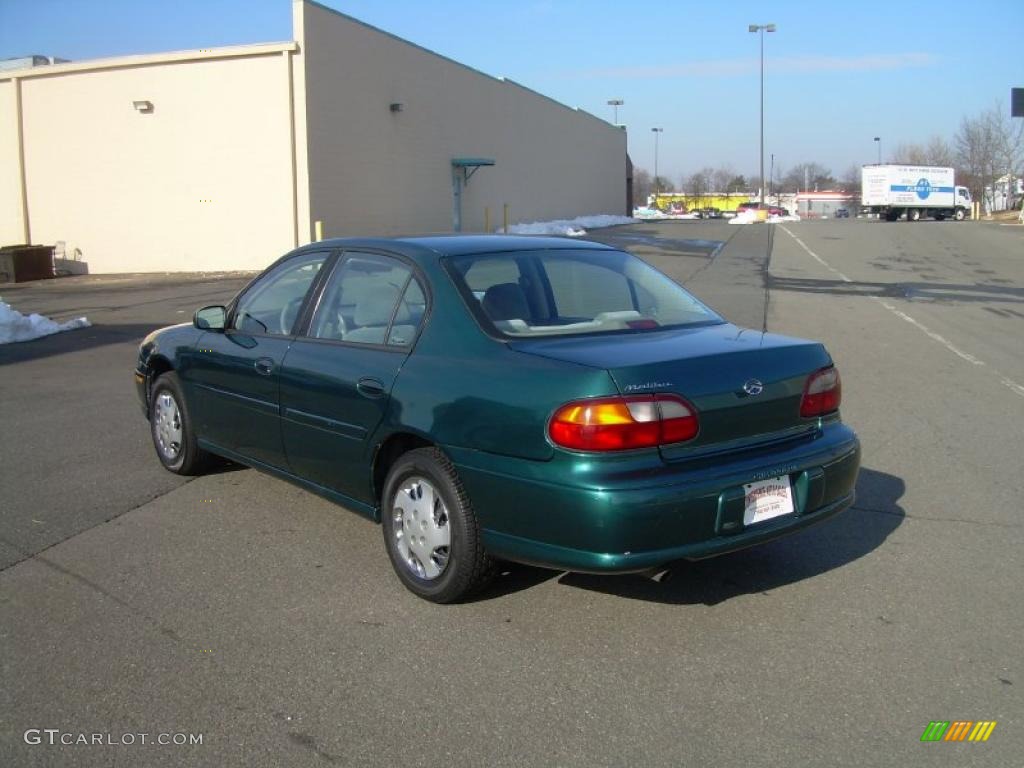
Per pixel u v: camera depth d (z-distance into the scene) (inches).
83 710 129.7
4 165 994.7
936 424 297.9
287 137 890.7
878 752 119.8
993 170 2795.3
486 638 151.1
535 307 172.2
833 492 162.6
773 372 157.3
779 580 174.6
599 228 1616.6
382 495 174.2
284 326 202.5
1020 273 862.5
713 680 137.7
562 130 1721.2
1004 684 136.6
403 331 172.9
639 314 178.9
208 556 185.5
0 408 321.4
